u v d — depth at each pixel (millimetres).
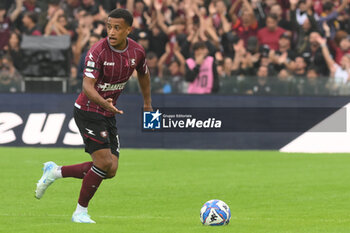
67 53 38719
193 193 24375
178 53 43188
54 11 46500
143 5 45875
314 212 20109
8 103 39281
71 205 21281
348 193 24250
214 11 45344
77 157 34781
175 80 39312
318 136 39375
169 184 26531
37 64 38656
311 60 43500
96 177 16797
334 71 42812
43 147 39281
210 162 34000
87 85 16188
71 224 16281
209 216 16344
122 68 16656
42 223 16531
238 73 42438
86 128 16844
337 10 45594
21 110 39281
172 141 39469
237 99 39344
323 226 16703
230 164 33312
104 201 22453
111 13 16109
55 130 39219
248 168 31812
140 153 37438
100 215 19500
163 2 46281
